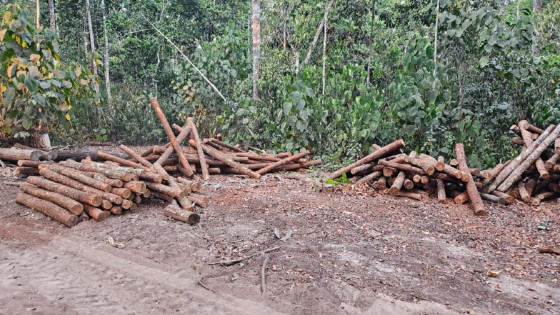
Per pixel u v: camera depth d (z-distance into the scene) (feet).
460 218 21.12
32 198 20.21
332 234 18.03
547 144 25.27
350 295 12.37
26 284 12.75
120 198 19.24
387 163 25.61
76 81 33.94
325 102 37.68
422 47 33.96
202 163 29.71
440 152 31.89
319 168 34.42
